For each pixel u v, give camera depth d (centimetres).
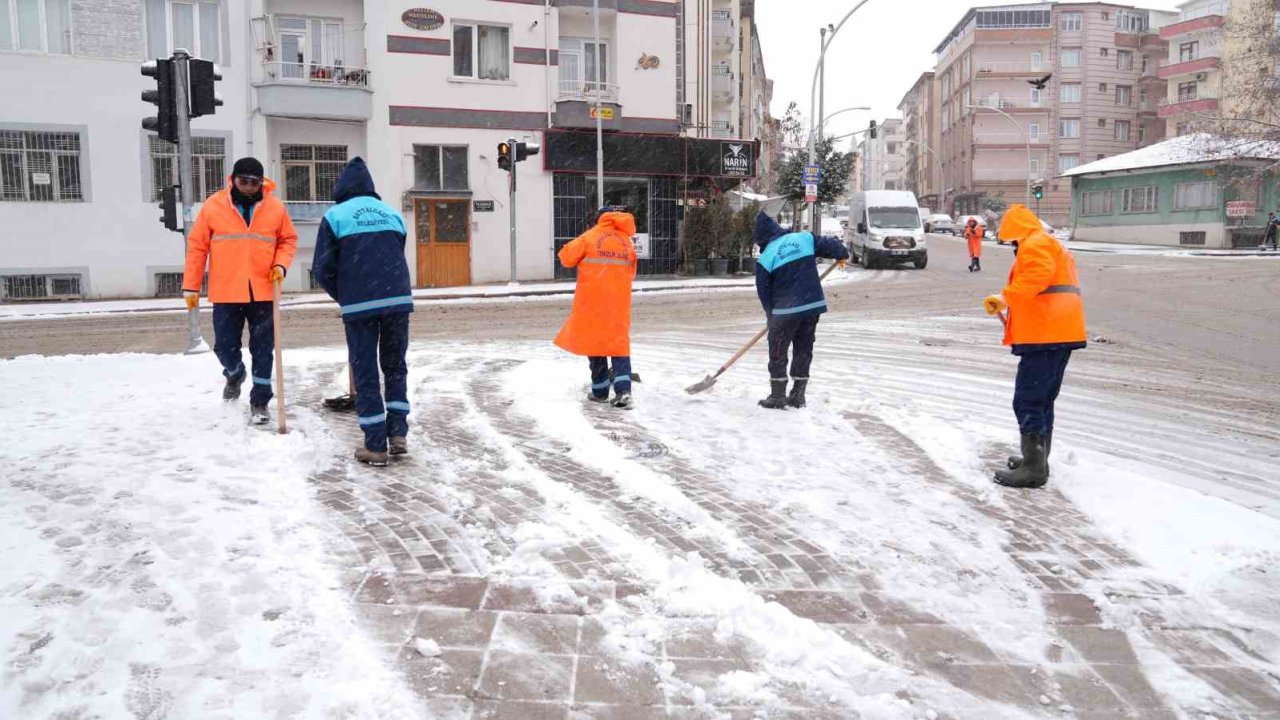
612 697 299
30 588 361
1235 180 3612
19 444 590
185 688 292
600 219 752
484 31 2695
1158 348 1254
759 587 391
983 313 1734
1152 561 431
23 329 1587
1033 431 543
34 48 2212
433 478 537
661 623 352
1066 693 312
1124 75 7706
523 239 2755
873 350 1216
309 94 2400
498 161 2428
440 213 2656
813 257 751
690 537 447
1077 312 541
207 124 2336
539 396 789
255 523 445
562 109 2706
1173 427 749
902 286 2447
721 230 2902
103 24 2247
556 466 568
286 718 277
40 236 2228
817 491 525
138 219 2303
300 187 2514
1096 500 519
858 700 300
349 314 557
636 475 542
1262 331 1441
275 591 366
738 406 763
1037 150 7781
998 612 374
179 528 433
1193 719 297
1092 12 7588
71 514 450
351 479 531
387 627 342
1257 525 478
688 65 3366
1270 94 3284
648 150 2873
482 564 405
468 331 1476
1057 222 7762
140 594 358
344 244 559
